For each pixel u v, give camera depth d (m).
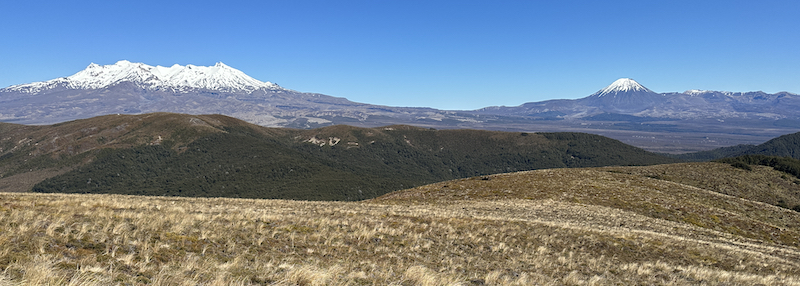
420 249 18.55
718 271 20.20
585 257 21.11
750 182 67.81
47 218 13.90
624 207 43.56
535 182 55.88
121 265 10.39
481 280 14.96
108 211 17.53
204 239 14.65
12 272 8.61
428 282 13.15
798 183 67.75
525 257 19.58
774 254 27.70
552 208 40.22
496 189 52.44
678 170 73.81
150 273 10.27
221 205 29.19
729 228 38.06
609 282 16.91
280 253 14.58
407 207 35.41
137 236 13.35
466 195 50.09
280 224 19.11
